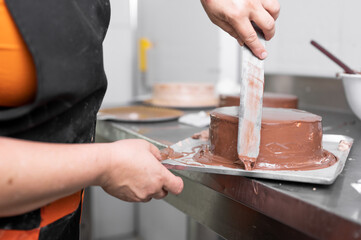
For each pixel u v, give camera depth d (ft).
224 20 1.94
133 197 1.78
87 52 1.77
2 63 1.57
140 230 6.55
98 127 3.84
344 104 4.21
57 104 1.69
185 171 2.36
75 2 1.76
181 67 6.88
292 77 4.76
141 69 6.59
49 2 1.61
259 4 1.85
